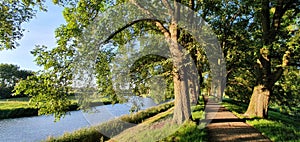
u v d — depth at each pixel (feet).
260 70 54.08
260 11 48.96
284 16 52.26
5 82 193.16
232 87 97.91
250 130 38.19
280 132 34.99
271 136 32.40
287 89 67.41
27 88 38.91
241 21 53.06
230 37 55.52
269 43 43.78
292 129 37.81
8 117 95.14
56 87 39.50
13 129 68.95
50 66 39.04
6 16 41.75
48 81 38.78
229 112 63.46
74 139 38.40
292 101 69.87
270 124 41.70
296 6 47.26
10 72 198.18
